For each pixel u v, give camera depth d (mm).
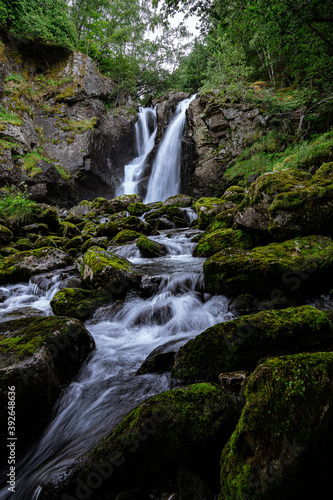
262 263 3805
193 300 4281
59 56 24609
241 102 19047
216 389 1849
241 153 18109
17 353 2463
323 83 13867
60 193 20406
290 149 15016
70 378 2791
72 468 1637
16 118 19062
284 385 1336
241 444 1339
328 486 1097
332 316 3117
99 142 24391
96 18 29297
